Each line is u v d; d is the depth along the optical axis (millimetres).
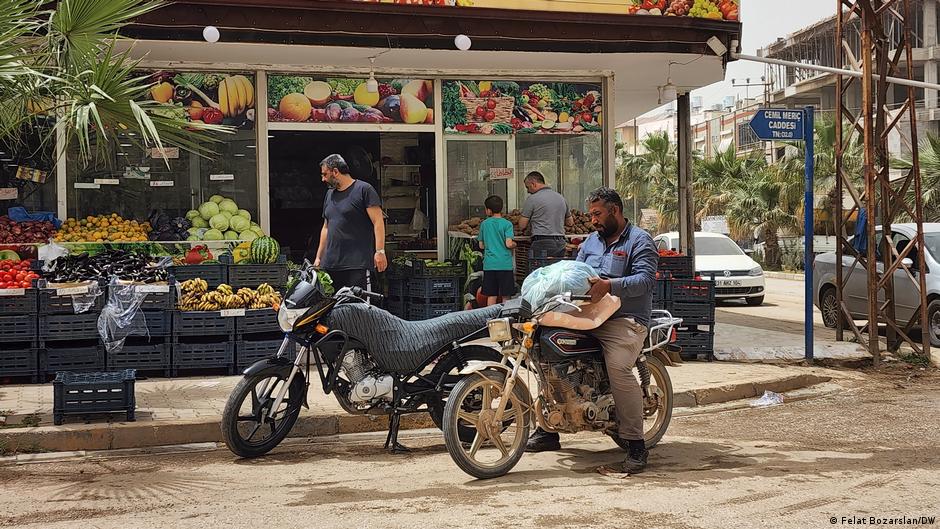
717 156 41188
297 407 7059
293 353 7441
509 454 6309
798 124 10828
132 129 7695
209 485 6008
